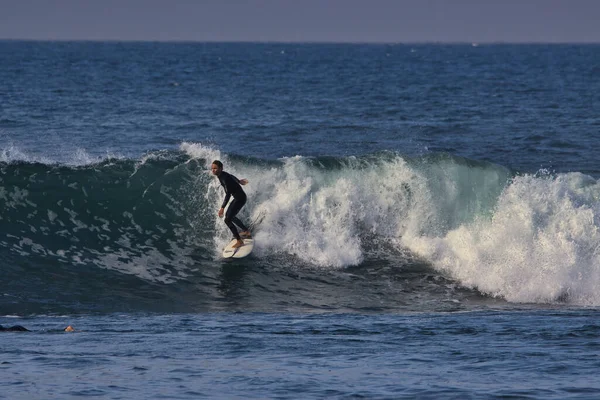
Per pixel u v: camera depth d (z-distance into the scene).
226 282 53.97
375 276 56.19
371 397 25.83
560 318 44.75
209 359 31.92
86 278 52.50
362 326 41.50
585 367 30.42
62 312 46.34
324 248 58.69
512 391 26.48
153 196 61.41
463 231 59.34
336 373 29.33
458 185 62.75
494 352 33.69
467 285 54.91
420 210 61.84
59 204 59.81
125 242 57.56
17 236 56.47
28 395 25.55
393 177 62.91
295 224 60.28
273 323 42.72
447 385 27.39
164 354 32.94
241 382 27.78
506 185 62.84
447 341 36.66
